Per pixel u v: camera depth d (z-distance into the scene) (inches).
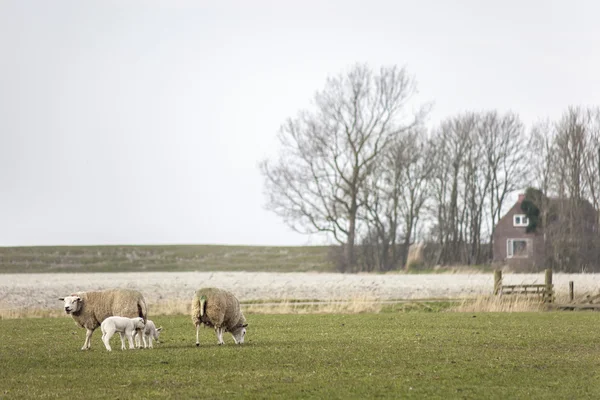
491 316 1514.5
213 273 3882.9
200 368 808.3
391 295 2054.6
